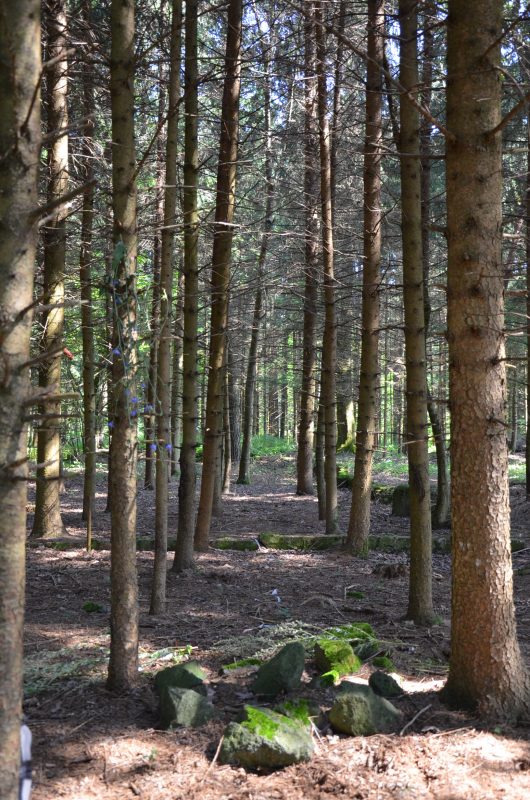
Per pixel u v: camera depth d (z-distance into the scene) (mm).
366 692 3684
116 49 4195
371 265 8406
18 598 2211
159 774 3227
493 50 3738
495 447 3727
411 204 5883
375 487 14422
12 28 2180
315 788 3123
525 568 7875
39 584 7105
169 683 3998
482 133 3736
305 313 13383
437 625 5637
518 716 3682
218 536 9750
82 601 6492
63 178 8492
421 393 5750
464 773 3184
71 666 4465
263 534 9359
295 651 4090
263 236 11883
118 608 4141
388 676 4059
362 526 8844
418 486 5695
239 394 24281
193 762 3332
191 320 7289
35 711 3881
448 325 3869
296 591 6992
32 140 2229
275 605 6379
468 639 3793
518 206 7426
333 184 10406
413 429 5734
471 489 3752
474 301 3727
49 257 8633
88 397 8516
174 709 3668
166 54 6551
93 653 4887
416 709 3844
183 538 7590
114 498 4145
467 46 3756
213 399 8727
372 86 7332
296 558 8648
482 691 3736
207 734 3590
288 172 13281
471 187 3742
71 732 3617
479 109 3738
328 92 9711
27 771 2496
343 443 22469
